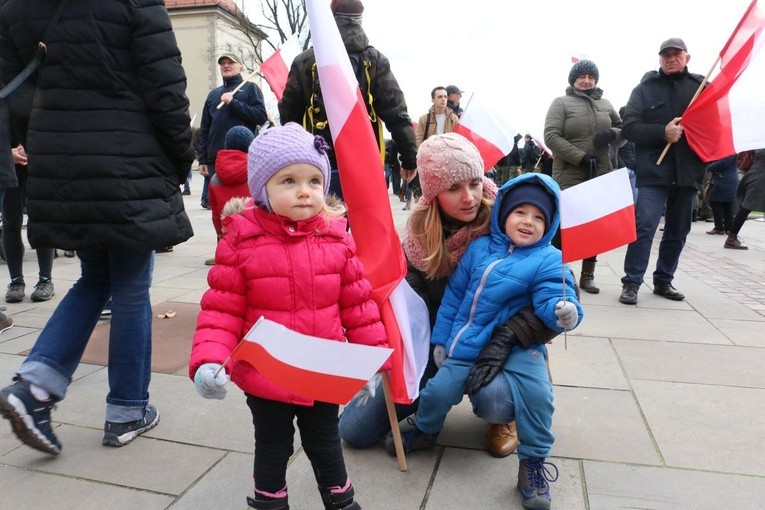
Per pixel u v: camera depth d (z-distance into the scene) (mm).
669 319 4703
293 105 3965
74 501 2217
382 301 2375
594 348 3947
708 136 4793
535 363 2332
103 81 2395
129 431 2646
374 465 2498
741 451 2602
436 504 2221
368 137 2447
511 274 2381
